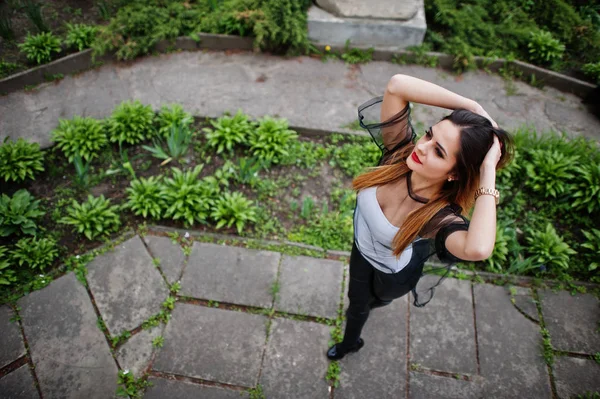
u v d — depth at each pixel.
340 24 4.88
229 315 3.16
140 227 3.57
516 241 3.50
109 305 3.17
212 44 5.04
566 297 3.32
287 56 5.02
